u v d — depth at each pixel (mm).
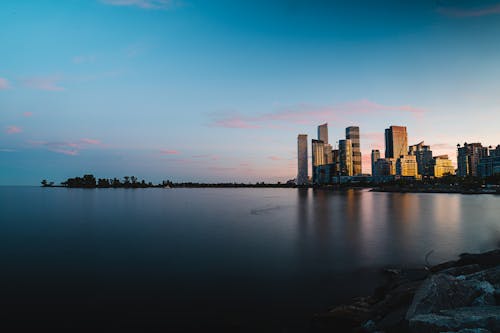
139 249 40750
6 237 51000
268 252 38688
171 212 103375
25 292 24172
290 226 65812
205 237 50938
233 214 96375
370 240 47562
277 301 21906
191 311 20359
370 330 14336
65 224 69375
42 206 132250
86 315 19922
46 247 42344
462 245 43031
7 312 20422
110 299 22625
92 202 164125
